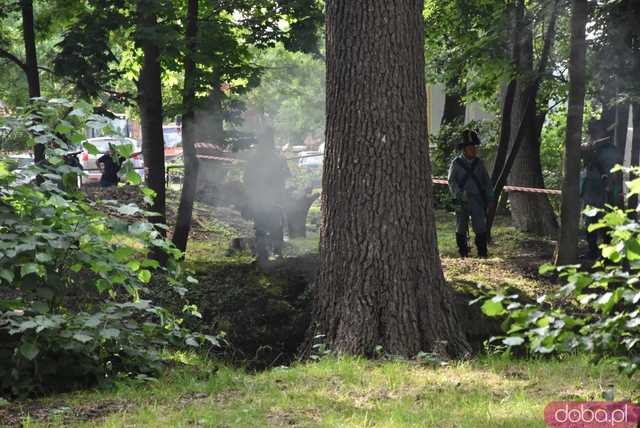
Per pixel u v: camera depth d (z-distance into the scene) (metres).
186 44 16.08
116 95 16.89
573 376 8.91
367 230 11.72
